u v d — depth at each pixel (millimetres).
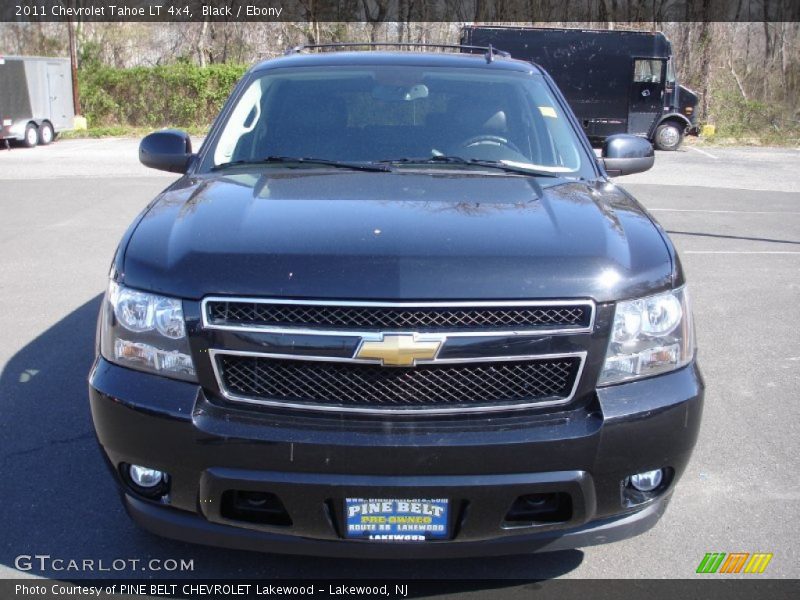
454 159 3797
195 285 2611
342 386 2570
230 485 2562
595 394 2633
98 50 32281
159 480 2738
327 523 2580
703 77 30688
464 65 4410
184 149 4105
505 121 4031
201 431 2549
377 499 2541
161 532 2758
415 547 2623
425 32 35719
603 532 2742
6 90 22375
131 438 2656
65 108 25469
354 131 3961
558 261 2646
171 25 35906
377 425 2555
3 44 37656
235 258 2646
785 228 11000
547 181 3551
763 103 31281
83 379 5004
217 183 3436
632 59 23281
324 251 2641
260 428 2545
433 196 3182
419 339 2512
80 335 5859
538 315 2584
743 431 4453
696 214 12188
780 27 34750
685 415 2701
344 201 3090
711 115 29734
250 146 3922
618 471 2627
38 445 4117
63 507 3541
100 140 26172
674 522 3523
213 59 36125
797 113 30750
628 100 23531
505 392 2604
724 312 6812
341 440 2506
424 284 2537
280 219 2889
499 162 3811
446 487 2514
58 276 7641
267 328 2547
